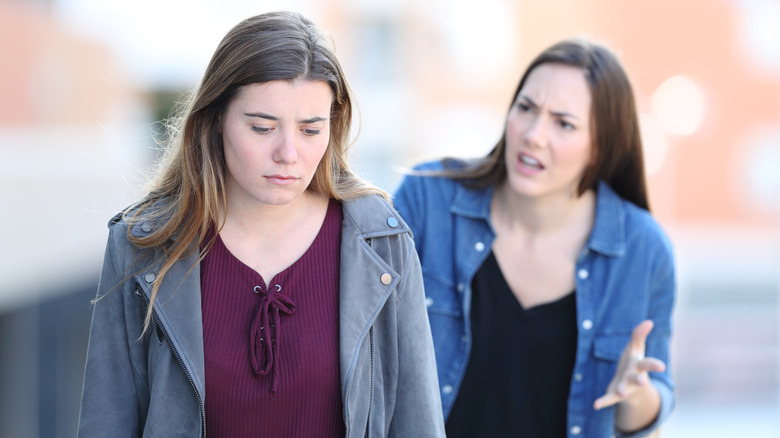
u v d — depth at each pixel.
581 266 7.13
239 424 4.95
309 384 4.96
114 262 5.12
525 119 6.91
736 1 51.53
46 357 22.34
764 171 52.69
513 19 52.84
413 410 5.44
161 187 5.23
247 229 5.14
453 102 53.59
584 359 7.00
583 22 52.19
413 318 5.46
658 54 51.91
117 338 5.14
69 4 31.47
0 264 19.03
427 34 53.16
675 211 52.69
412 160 53.31
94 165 24.94
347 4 51.97
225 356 4.91
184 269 5.02
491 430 7.06
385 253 5.36
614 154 7.09
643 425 7.15
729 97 51.97
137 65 44.66
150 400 5.06
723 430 39.53
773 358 50.31
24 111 26.53
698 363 49.50
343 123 5.17
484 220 7.27
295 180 4.78
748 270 52.50
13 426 21.42
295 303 5.06
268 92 4.61
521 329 7.09
